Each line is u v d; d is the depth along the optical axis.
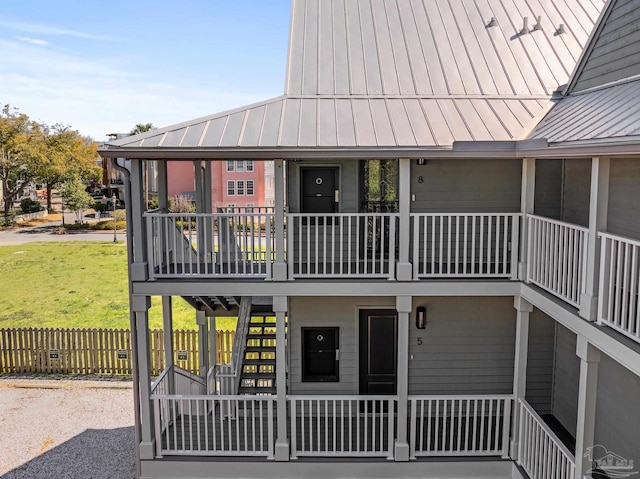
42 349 14.83
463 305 10.17
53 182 47.50
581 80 9.69
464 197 10.16
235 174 39.59
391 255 8.51
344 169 10.05
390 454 8.67
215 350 12.59
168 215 8.52
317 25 12.23
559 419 10.00
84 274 27.44
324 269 8.56
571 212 9.60
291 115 9.17
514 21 12.25
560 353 9.95
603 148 5.70
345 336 10.24
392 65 10.91
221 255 8.70
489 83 10.38
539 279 7.92
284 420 8.65
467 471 8.60
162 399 9.01
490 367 10.32
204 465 8.71
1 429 11.38
